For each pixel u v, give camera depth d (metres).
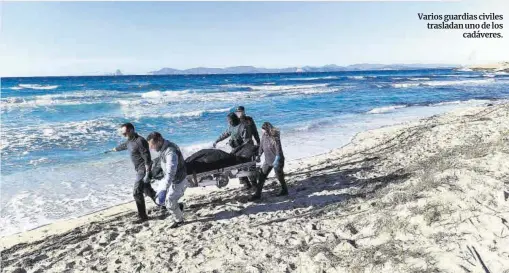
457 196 4.88
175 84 70.25
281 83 72.69
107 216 7.98
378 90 47.53
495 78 85.94
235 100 33.88
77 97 36.84
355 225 5.36
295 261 4.75
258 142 8.45
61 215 8.12
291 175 10.09
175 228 6.63
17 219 7.89
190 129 18.72
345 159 11.77
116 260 5.49
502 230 3.88
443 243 4.00
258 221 6.56
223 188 9.72
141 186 6.92
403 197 5.67
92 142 15.70
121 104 30.08
